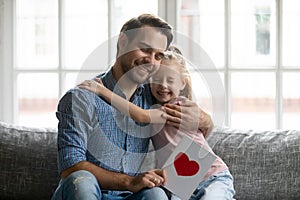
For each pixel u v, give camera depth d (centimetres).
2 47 367
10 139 321
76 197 233
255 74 361
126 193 270
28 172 315
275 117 359
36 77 373
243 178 308
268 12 359
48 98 374
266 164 308
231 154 311
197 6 362
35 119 377
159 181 254
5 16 366
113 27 364
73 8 369
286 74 358
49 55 374
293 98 359
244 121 365
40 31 373
